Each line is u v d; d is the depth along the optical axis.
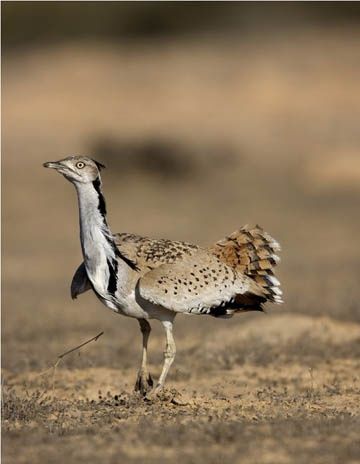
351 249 34.47
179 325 21.91
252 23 75.19
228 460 10.38
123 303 13.14
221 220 41.34
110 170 52.44
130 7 79.00
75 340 20.39
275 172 50.75
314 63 65.88
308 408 13.24
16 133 59.81
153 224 40.62
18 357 18.41
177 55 71.31
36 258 34.78
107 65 70.69
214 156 53.06
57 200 47.88
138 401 13.39
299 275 28.84
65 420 12.49
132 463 10.30
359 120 57.66
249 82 63.94
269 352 17.72
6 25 77.81
